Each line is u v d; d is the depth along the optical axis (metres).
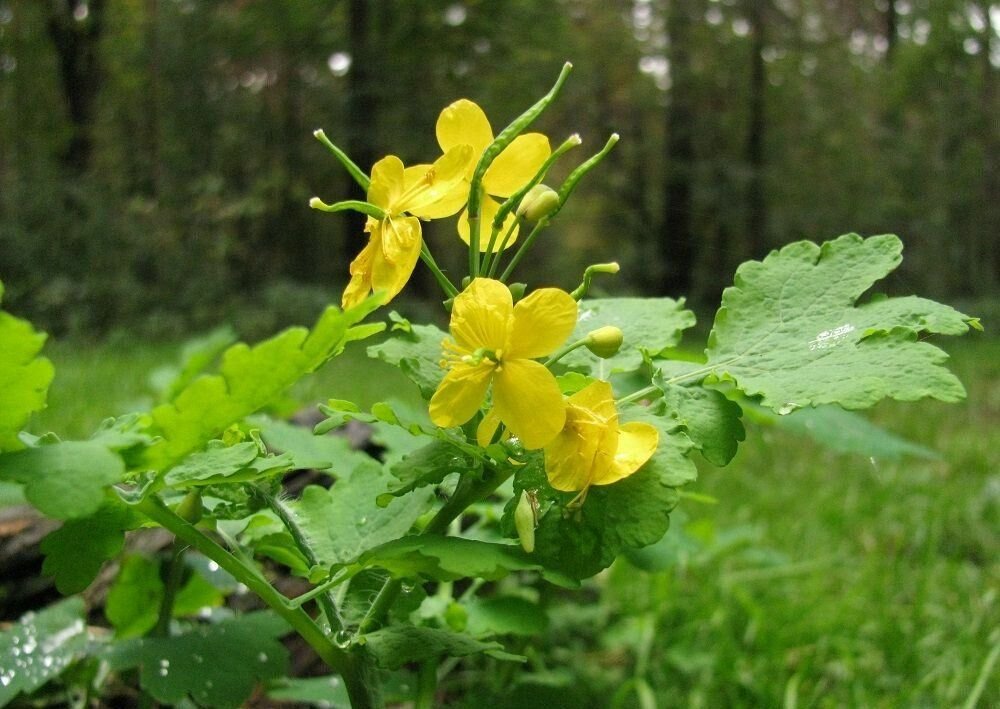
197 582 0.21
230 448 0.14
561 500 0.13
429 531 0.15
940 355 0.14
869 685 0.30
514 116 2.00
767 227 2.26
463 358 0.13
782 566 0.38
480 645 0.15
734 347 0.16
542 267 2.43
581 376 0.15
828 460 0.64
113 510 0.13
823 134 2.26
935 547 0.44
